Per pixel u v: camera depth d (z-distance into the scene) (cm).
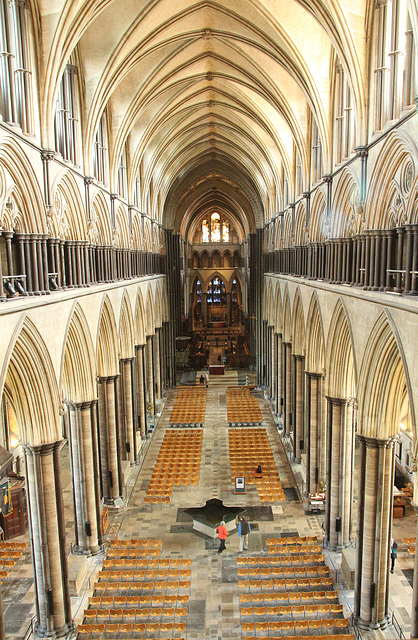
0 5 1276
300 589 1634
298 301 2739
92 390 1894
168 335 4844
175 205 4981
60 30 1417
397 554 1859
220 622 1513
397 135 1263
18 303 1207
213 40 2544
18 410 1423
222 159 4888
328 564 1814
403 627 1473
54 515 1478
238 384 4972
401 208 1298
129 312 2791
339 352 1852
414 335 1072
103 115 2394
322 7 1541
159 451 3031
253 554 1914
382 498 1457
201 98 3384
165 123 3331
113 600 1553
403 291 1229
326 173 2052
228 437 3344
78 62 1903
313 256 2398
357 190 1644
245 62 2625
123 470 2627
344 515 1905
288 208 3253
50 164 1523
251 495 2464
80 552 1895
